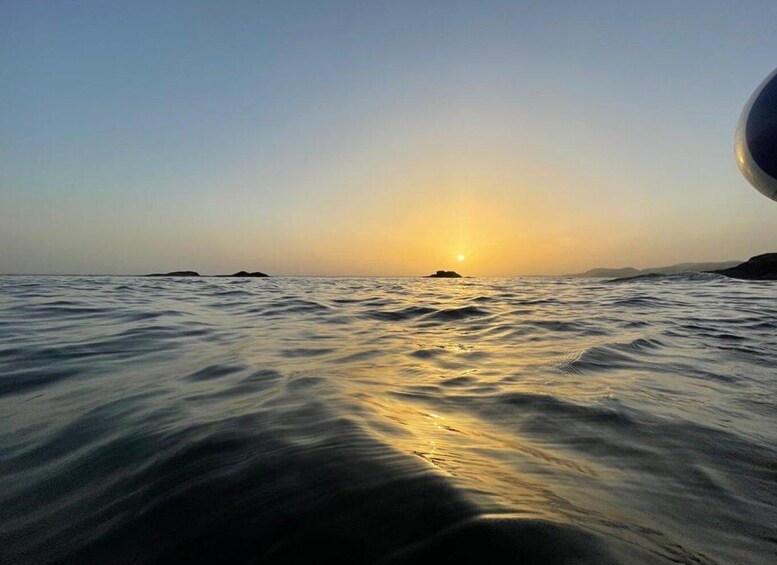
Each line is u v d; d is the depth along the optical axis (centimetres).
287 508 180
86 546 172
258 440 254
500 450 264
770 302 1473
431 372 489
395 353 603
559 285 3594
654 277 4438
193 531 174
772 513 208
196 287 2416
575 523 174
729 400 399
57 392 397
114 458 250
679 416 351
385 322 969
